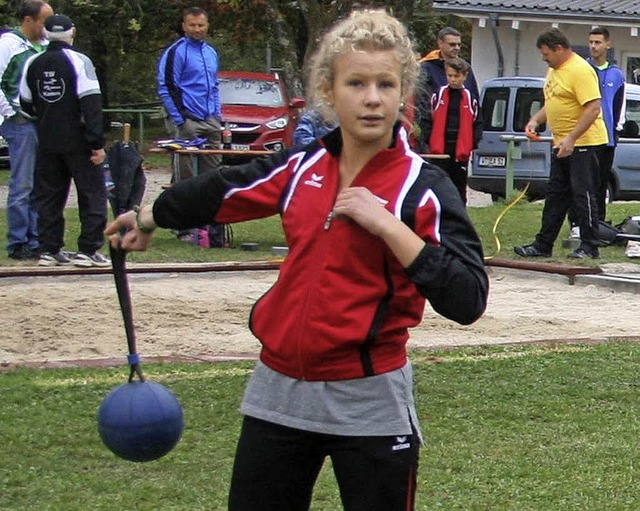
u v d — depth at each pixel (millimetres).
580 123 14383
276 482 4004
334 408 3867
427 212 3783
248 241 16562
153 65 49750
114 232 4277
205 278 13312
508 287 13328
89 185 13375
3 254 14555
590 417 7809
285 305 3912
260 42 42219
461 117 16328
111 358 9148
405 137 3918
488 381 8609
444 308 3725
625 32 34938
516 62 34438
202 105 16219
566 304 12211
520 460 6945
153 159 36875
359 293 3816
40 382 8359
